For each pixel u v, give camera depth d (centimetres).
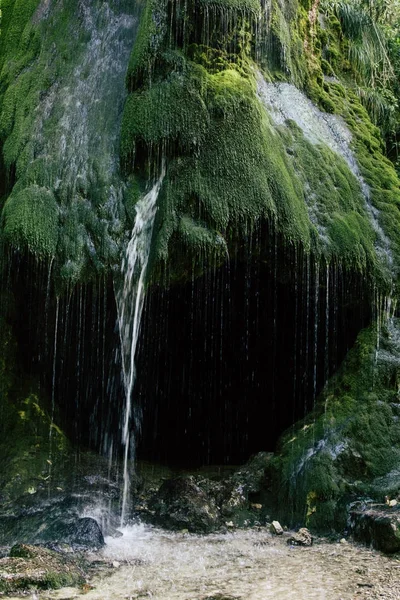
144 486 674
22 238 572
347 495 559
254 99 598
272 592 406
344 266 618
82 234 585
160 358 750
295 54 704
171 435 819
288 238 582
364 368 625
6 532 521
